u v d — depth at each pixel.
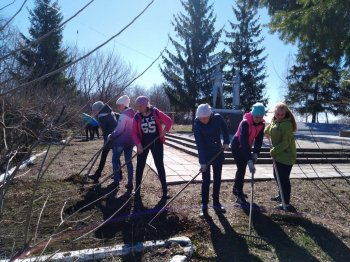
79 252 3.62
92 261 3.61
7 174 1.95
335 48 8.10
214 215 4.95
